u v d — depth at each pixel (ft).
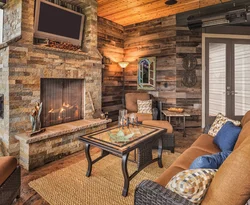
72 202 6.04
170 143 9.95
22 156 8.66
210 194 3.22
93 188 6.82
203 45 15.80
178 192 3.38
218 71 16.31
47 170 8.29
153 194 3.60
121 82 18.17
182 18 15.24
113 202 6.05
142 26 17.11
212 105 16.33
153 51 16.60
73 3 11.80
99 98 13.38
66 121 11.65
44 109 10.38
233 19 11.51
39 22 10.04
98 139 7.13
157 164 8.73
